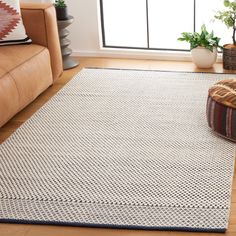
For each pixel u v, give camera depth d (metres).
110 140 2.75
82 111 3.18
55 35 3.58
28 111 3.25
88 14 4.33
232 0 4.08
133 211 2.07
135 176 2.35
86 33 4.42
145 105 3.24
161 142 2.70
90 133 2.85
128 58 4.40
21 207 2.13
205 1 4.12
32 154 2.61
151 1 4.24
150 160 2.50
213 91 2.75
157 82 3.68
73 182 2.31
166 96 3.38
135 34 4.41
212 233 1.91
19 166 2.49
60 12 3.94
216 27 4.19
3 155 2.61
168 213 2.05
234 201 2.13
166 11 4.25
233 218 2.01
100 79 3.80
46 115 3.14
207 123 2.90
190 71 3.94
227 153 2.54
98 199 2.17
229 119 2.59
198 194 2.18
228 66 3.92
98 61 4.34
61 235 1.94
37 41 3.47
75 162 2.51
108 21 4.43
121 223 1.99
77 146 2.69
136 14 4.33
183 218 2.01
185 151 2.58
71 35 4.46
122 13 4.36
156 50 4.37
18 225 2.02
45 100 3.44
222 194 2.17
